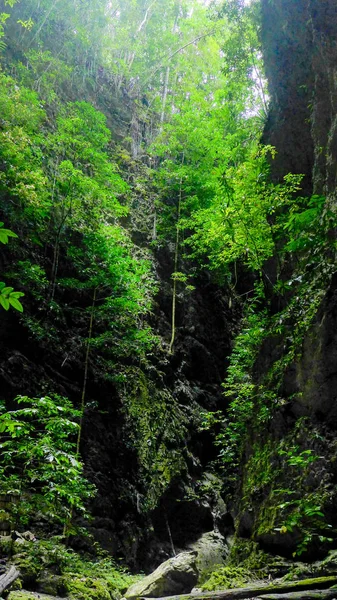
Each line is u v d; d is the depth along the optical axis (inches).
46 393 455.5
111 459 493.0
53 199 571.8
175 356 682.2
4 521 296.4
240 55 709.9
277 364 395.5
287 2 524.1
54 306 497.4
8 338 464.1
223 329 804.6
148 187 858.8
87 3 997.8
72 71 915.4
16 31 837.8
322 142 441.7
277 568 287.4
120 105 1023.0
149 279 622.2
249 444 414.3
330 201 374.3
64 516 353.7
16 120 553.3
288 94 528.4
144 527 483.8
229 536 562.9
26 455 299.6
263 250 464.1
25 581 266.8
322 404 323.0
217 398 721.0
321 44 436.5
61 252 565.3
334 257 346.9
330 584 225.5
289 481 322.7
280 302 454.9
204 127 804.0
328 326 329.7
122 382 553.3
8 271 477.7
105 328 574.6
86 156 614.9
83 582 300.8
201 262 799.7
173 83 1102.4
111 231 566.6
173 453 565.9
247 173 451.5
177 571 293.1
